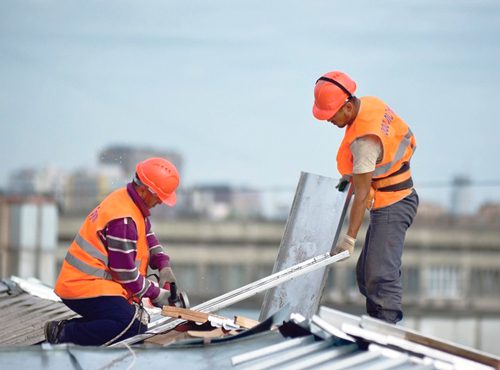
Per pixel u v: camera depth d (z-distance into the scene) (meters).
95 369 9.73
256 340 10.36
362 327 10.40
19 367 9.66
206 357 10.06
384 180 12.76
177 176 12.41
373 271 12.79
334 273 80.31
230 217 98.19
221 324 12.09
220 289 89.00
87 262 12.22
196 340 10.32
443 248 84.56
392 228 12.78
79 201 88.50
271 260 90.19
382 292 12.80
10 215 58.59
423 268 84.56
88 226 12.30
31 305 16.17
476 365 9.73
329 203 14.09
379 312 12.83
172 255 89.62
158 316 14.09
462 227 84.69
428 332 81.12
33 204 58.94
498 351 81.44
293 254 14.23
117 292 12.27
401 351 9.95
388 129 12.50
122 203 12.22
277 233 90.50
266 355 9.96
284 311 10.65
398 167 12.74
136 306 12.40
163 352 10.14
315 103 12.64
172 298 12.49
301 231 14.26
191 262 89.56
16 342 13.72
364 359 9.73
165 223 89.88
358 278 13.17
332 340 10.05
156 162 12.41
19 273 58.41
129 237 12.12
